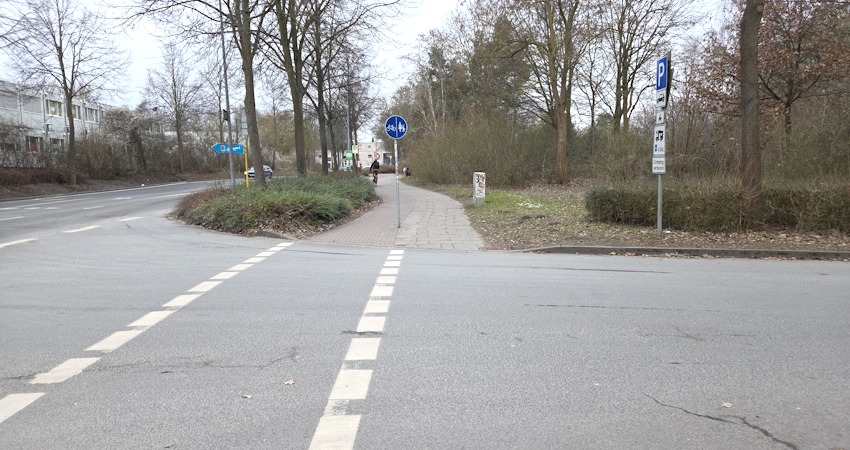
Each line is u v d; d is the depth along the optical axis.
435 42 35.38
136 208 21.23
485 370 4.30
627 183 13.55
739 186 11.91
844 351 4.71
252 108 17.19
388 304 6.33
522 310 6.06
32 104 49.72
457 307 6.19
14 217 17.55
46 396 3.85
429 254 10.39
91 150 39.84
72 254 10.26
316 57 24.34
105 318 5.80
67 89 35.91
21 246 11.27
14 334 5.26
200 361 4.52
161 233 13.65
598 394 3.84
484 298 6.62
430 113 48.88
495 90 32.28
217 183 20.30
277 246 11.47
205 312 6.02
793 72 17.39
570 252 10.69
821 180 12.16
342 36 20.83
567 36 27.55
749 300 6.54
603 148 23.48
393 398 3.79
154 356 4.64
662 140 11.27
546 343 4.93
